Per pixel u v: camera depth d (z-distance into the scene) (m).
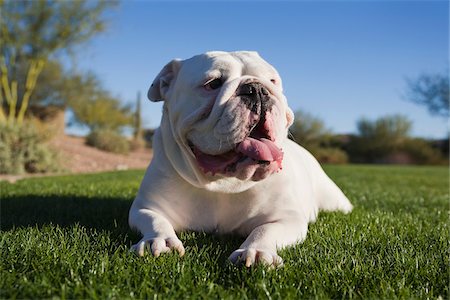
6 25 4.93
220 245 0.88
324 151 9.34
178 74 0.92
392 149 9.94
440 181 3.32
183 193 0.94
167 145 0.93
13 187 1.90
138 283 0.66
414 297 0.62
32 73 5.27
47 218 1.15
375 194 1.95
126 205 1.35
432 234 1.03
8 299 0.60
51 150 3.87
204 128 0.80
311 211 1.13
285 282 0.66
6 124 3.52
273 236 0.82
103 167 4.66
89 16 5.15
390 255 0.80
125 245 0.82
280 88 0.89
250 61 0.87
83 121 7.99
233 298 0.60
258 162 0.78
